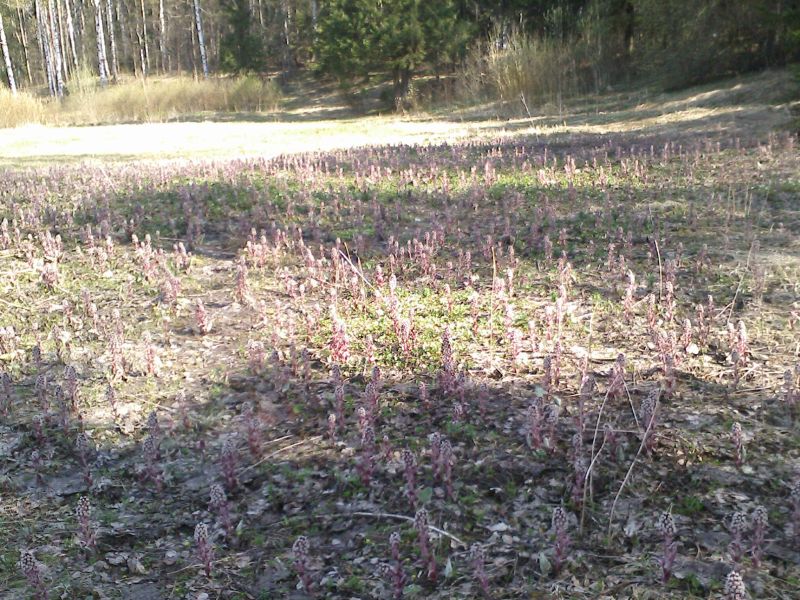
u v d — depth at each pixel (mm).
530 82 26797
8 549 3848
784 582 3205
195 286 7555
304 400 5137
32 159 17859
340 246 8477
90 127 27734
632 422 4484
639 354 5375
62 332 6406
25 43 62375
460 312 6383
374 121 27531
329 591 3451
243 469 4469
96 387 5559
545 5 32312
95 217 10164
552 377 5039
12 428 5051
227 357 5930
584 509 3748
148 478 4465
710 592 3172
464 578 3416
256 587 3533
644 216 8758
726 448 4164
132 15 61750
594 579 3322
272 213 10086
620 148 13430
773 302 6086
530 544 3594
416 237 8594
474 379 5199
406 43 30609
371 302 6734
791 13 17766
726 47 22031
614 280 6879
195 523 4055
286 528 3939
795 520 3455
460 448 4391
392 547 3314
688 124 16984
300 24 43688
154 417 4605
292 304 6902
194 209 10398
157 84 37156
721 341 5453
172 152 18516
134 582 3592
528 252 7867
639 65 26375
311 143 19516
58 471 4590
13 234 9477
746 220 8375
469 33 31359
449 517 3846
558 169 12188
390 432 4656
